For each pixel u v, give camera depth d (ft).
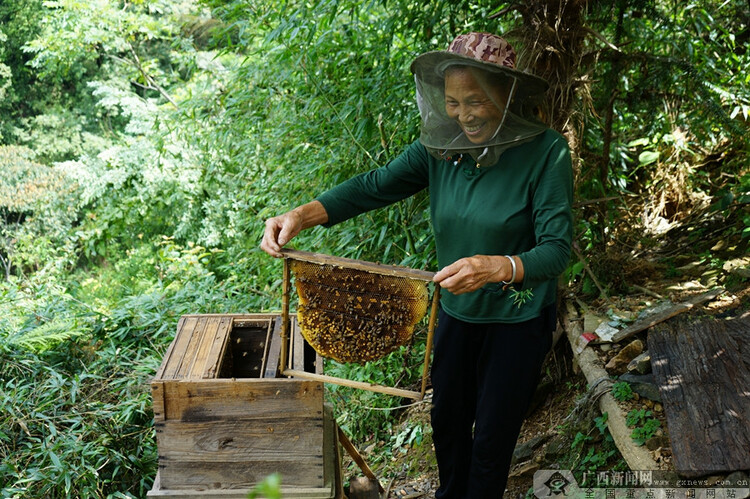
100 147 41.65
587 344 9.45
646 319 9.36
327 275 6.22
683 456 6.76
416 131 11.06
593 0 9.35
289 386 6.56
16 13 41.86
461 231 6.72
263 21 13.94
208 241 26.03
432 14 11.05
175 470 6.68
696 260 11.55
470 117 6.22
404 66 12.06
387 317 6.22
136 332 13.23
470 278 5.80
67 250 30.89
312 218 7.04
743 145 13.47
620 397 8.16
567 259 6.21
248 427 6.63
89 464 9.19
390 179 7.29
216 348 7.27
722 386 7.66
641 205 13.57
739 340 8.48
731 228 12.11
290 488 6.74
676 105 11.50
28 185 33.68
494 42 6.27
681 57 11.00
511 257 5.96
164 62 41.06
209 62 29.84
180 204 30.66
